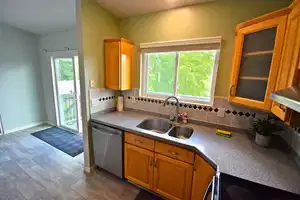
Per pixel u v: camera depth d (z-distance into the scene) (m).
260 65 1.26
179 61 2.11
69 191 1.90
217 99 1.86
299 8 0.89
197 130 1.82
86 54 1.98
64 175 2.19
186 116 2.04
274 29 1.15
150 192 1.91
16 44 3.40
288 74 0.98
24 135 3.42
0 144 3.01
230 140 1.55
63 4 2.35
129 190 1.95
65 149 2.88
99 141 2.11
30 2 2.30
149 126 2.20
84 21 1.89
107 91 2.39
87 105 2.10
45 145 3.01
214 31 1.75
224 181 0.99
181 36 1.96
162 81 2.30
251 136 1.65
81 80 2.04
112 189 1.96
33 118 3.91
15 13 2.63
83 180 2.10
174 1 1.82
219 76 1.80
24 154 2.69
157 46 2.11
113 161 2.04
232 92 1.50
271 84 1.15
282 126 1.49
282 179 1.01
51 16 2.71
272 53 1.17
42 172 2.24
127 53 2.23
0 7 2.44
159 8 2.00
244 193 0.91
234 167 1.12
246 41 1.36
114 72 2.21
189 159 1.48
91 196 1.84
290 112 0.91
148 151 1.73
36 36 3.70
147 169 1.79
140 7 2.04
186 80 2.12
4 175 2.15
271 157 1.26
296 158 1.21
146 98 2.39
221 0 1.67
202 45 1.83
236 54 1.42
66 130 3.73
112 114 2.36
